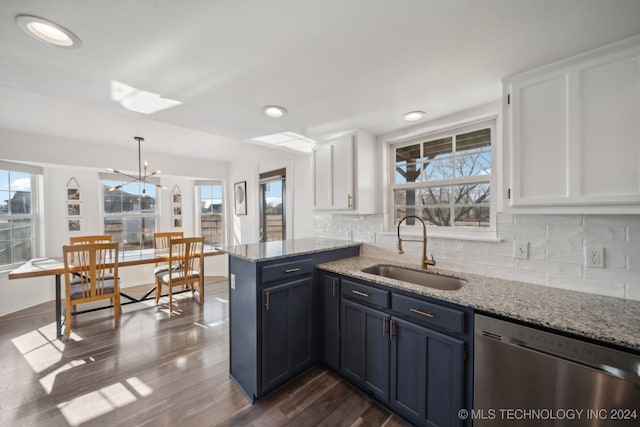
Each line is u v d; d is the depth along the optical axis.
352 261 2.15
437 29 1.01
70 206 3.64
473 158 1.91
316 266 1.97
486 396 1.15
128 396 1.66
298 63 1.24
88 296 2.59
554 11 0.91
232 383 1.81
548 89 1.23
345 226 2.62
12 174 3.10
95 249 2.58
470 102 1.70
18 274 2.29
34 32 0.97
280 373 1.73
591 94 1.12
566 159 1.18
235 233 4.58
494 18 0.94
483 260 1.72
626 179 1.05
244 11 0.90
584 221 1.35
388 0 0.86
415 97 1.62
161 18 0.93
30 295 3.21
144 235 4.31
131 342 2.36
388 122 2.05
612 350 0.88
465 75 1.36
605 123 1.09
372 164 2.34
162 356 2.13
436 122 1.98
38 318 2.87
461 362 1.22
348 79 1.40
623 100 1.05
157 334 2.51
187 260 3.23
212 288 4.04
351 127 2.16
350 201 2.22
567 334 0.97
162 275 3.28
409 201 2.27
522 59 1.21
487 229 1.82
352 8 0.89
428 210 2.15
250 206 4.13
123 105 1.69
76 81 1.36
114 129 2.78
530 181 1.29
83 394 1.68
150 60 1.19
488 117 1.77
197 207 4.68
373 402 1.63
